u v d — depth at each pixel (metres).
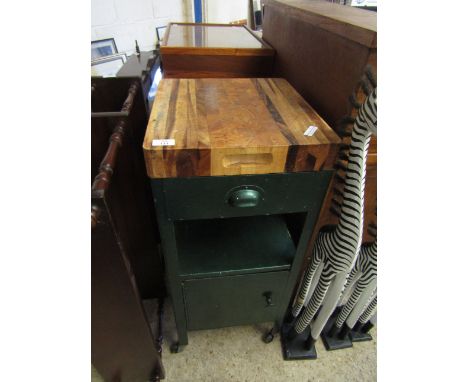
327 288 0.71
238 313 0.81
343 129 0.54
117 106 0.82
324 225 0.74
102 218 0.41
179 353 0.90
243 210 0.53
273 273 0.71
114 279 0.51
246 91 0.64
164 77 0.98
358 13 0.65
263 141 0.45
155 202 0.49
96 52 1.24
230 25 1.38
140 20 1.34
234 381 0.84
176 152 0.43
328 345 0.91
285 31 0.84
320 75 0.63
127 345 0.68
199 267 0.69
